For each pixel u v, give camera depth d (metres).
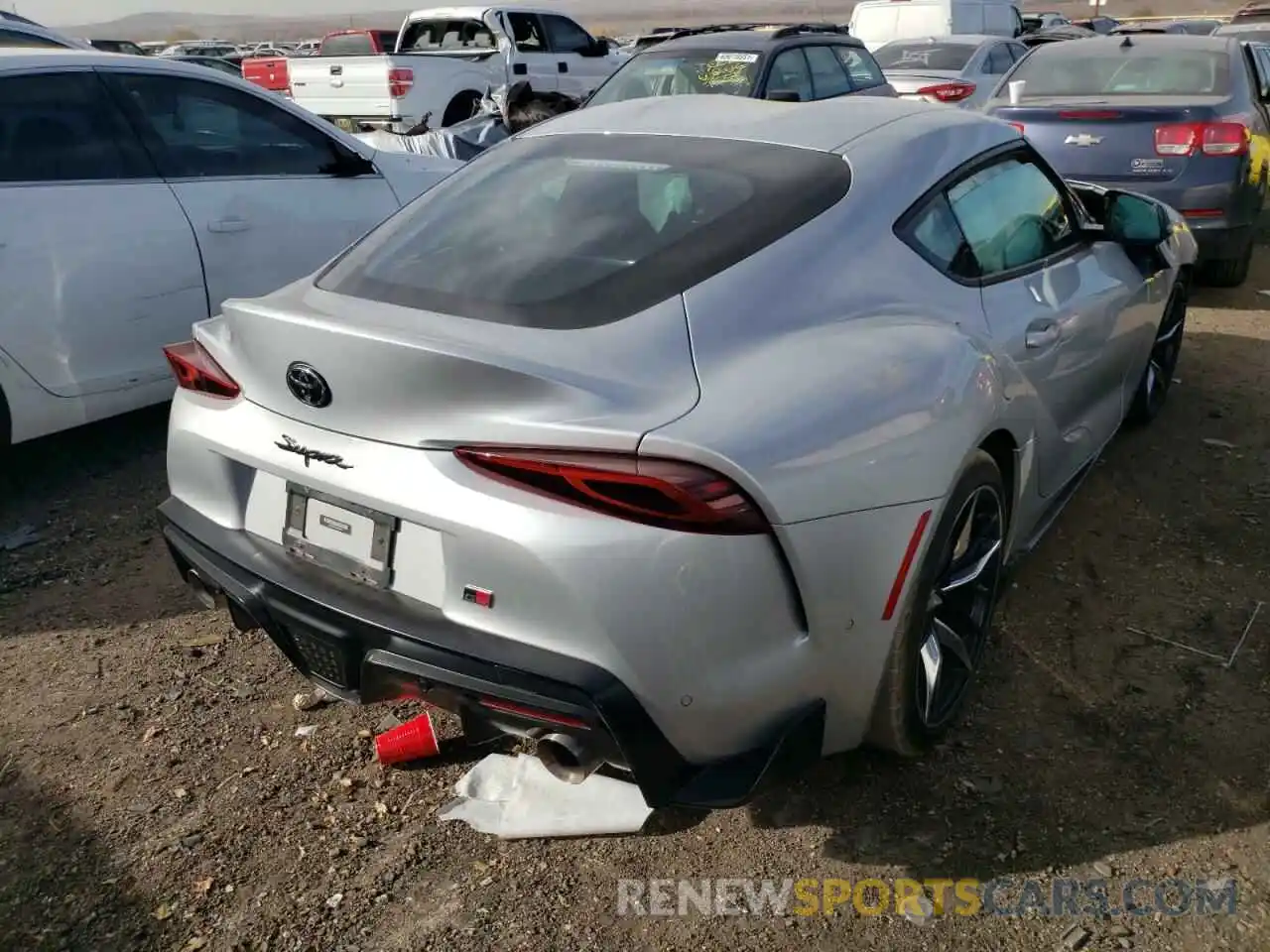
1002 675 2.99
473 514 2.00
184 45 32.06
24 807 2.53
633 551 1.90
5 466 4.54
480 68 12.57
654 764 1.99
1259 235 9.23
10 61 4.14
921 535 2.23
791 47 8.70
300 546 2.34
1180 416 4.89
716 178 2.63
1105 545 3.72
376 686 2.21
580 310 2.22
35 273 4.04
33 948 2.14
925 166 2.82
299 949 2.15
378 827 2.47
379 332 2.06
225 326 2.61
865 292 2.48
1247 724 2.76
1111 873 2.31
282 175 4.97
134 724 2.84
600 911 2.23
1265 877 2.29
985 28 17.16
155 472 4.52
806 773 2.62
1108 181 6.55
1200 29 20.61
